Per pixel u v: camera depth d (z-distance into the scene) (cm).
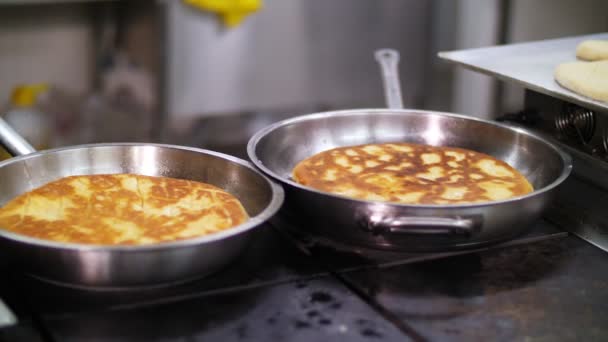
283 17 224
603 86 118
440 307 97
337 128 130
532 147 122
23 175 111
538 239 111
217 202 108
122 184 112
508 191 115
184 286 99
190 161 115
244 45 223
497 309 98
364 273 103
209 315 95
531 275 103
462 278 102
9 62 212
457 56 139
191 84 222
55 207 106
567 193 119
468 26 241
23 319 93
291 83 233
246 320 94
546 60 137
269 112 234
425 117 131
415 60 244
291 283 100
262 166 108
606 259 107
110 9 213
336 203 102
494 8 240
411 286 101
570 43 148
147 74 219
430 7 238
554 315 97
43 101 218
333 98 240
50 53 215
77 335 91
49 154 112
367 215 100
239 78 226
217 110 228
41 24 211
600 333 94
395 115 131
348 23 232
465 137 129
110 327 92
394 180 117
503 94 253
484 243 105
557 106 127
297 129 127
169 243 93
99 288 97
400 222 99
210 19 216
